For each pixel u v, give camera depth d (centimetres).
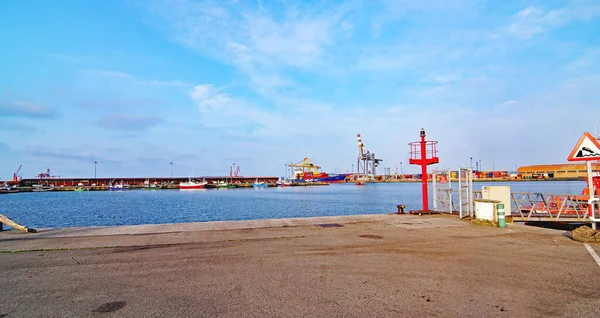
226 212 4403
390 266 725
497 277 642
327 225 1367
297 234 1150
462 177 2128
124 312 476
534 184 15088
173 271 691
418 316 459
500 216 1295
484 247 925
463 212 1744
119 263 760
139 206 5703
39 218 3838
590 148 1140
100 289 578
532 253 849
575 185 13450
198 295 546
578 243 981
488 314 467
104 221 3484
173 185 17112
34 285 601
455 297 534
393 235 1125
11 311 480
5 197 9756
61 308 492
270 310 482
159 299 528
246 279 633
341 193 10825
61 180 17200
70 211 4788
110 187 15275
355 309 485
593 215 1094
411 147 1858
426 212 1708
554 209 1733
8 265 745
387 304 505
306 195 9694
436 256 819
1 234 1178
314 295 545
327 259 791
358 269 702
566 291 562
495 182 17100
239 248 922
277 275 659
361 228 1285
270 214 4078
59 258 812
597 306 495
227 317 458
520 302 512
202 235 1138
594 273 668
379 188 16088
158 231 1227
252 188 17612
